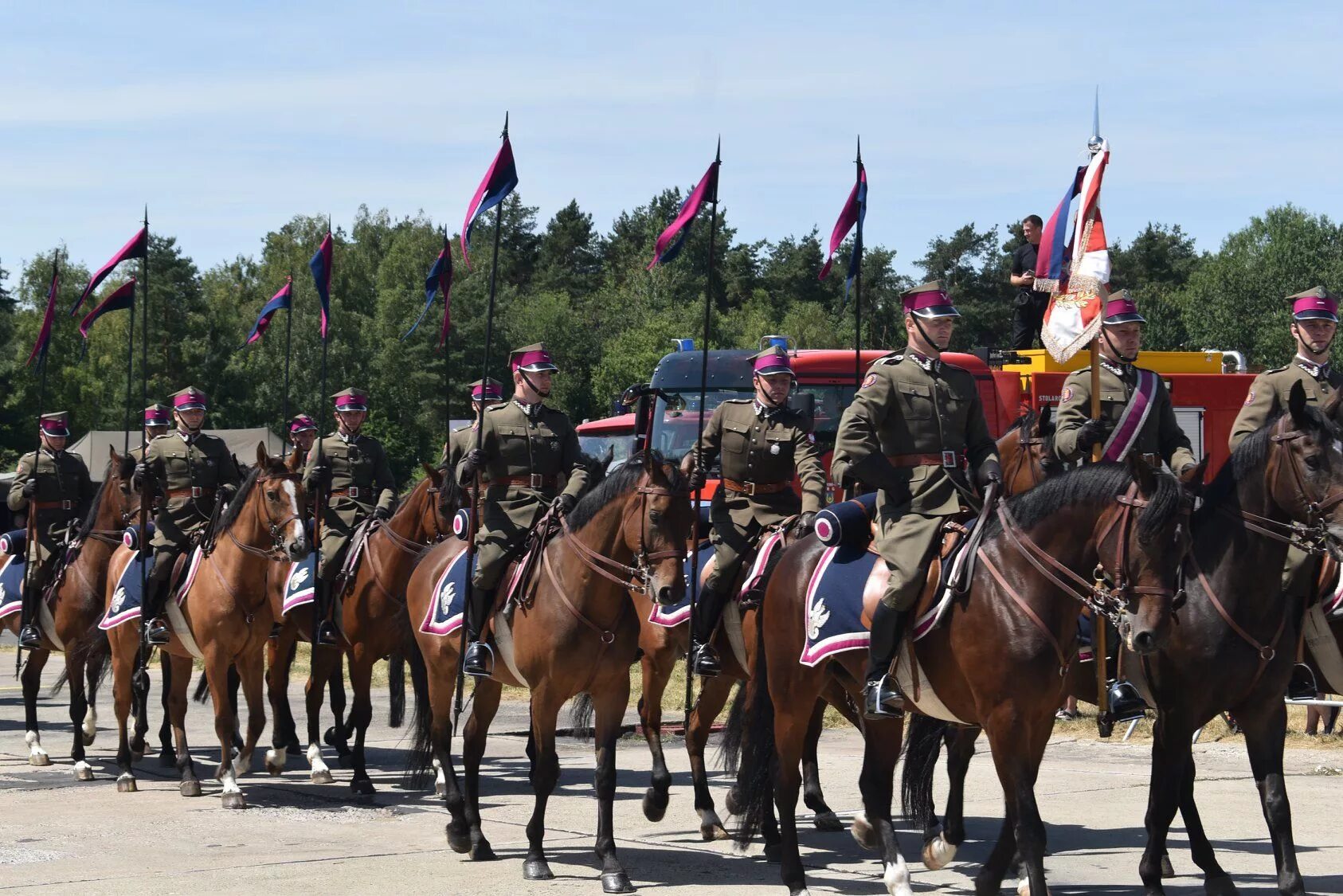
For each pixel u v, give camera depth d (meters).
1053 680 8.30
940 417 9.08
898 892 9.18
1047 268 12.34
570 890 9.77
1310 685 10.08
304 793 14.02
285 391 15.29
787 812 9.59
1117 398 10.16
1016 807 8.20
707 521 12.19
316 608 14.48
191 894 9.69
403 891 9.76
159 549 14.41
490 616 10.96
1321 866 10.60
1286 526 8.88
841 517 9.47
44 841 11.59
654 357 91.06
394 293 94.62
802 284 118.94
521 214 144.38
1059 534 8.32
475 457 11.13
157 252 85.12
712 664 11.27
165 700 15.73
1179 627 9.12
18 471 16.59
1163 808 9.18
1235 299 105.50
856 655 9.25
